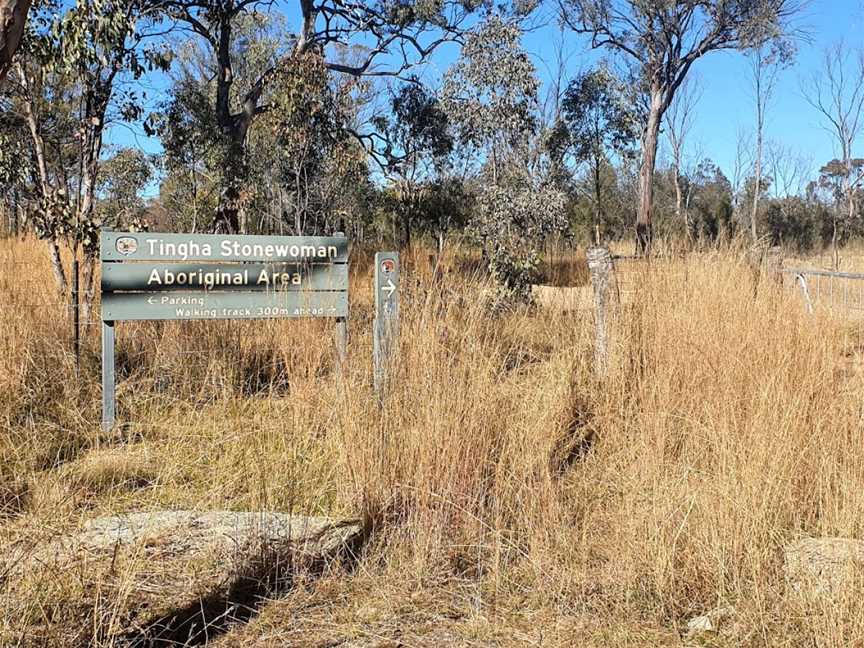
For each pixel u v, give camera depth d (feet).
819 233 103.96
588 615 9.86
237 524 12.11
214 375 19.11
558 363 18.99
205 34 51.98
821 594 9.30
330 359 19.21
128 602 9.64
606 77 73.20
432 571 11.00
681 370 16.90
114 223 28.12
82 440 16.65
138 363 21.62
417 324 14.73
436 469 12.57
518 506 12.46
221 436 16.30
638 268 21.21
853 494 11.76
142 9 31.76
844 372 16.21
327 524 12.18
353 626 9.62
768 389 14.46
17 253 33.76
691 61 93.04
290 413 16.63
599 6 89.51
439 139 59.21
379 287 17.53
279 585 10.54
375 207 62.44
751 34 88.22
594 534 12.03
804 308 17.81
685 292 19.13
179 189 55.01
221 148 48.19
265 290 20.18
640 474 13.33
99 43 25.50
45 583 9.52
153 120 32.12
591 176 102.99
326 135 47.34
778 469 12.30
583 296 24.45
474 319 15.66
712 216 103.91
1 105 28.78
